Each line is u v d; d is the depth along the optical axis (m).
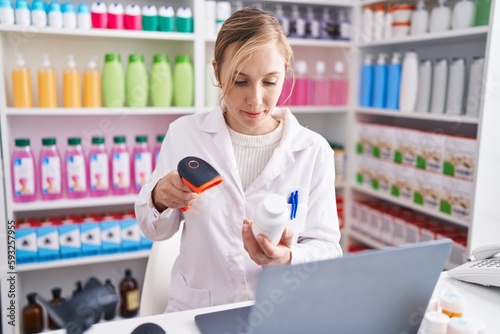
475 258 1.17
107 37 2.21
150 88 2.29
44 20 1.98
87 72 2.14
